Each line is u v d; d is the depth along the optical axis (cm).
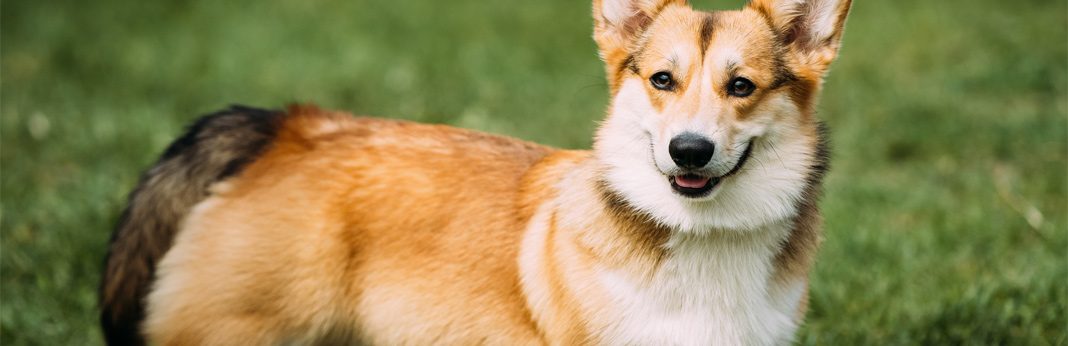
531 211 422
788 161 394
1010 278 588
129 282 466
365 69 1035
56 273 601
